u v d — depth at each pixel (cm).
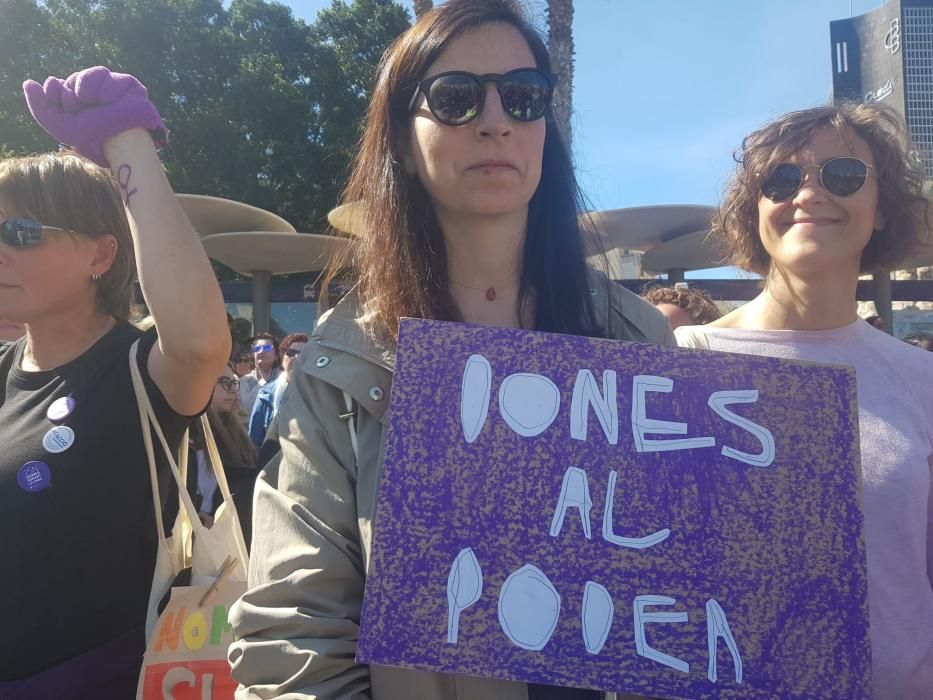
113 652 151
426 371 116
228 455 299
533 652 107
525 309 147
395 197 141
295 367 135
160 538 158
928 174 190
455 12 135
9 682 146
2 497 149
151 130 155
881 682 152
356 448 125
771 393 121
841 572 114
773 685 109
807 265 174
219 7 1977
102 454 153
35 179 160
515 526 111
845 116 177
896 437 163
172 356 146
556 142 154
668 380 120
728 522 115
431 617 106
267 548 121
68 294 162
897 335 1135
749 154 191
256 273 1023
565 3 658
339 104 1938
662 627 109
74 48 1773
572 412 117
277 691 110
